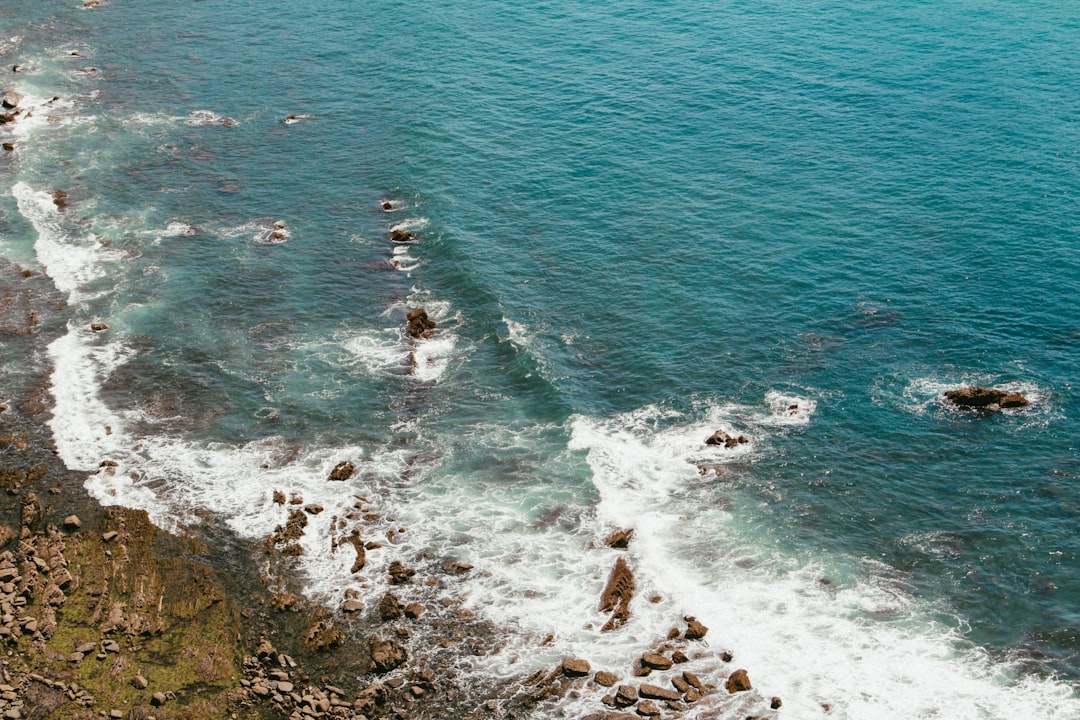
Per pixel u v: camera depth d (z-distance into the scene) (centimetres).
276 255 8344
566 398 6756
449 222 8800
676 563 5497
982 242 8369
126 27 13575
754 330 7481
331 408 6631
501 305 7688
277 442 6309
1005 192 9094
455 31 13350
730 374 7044
